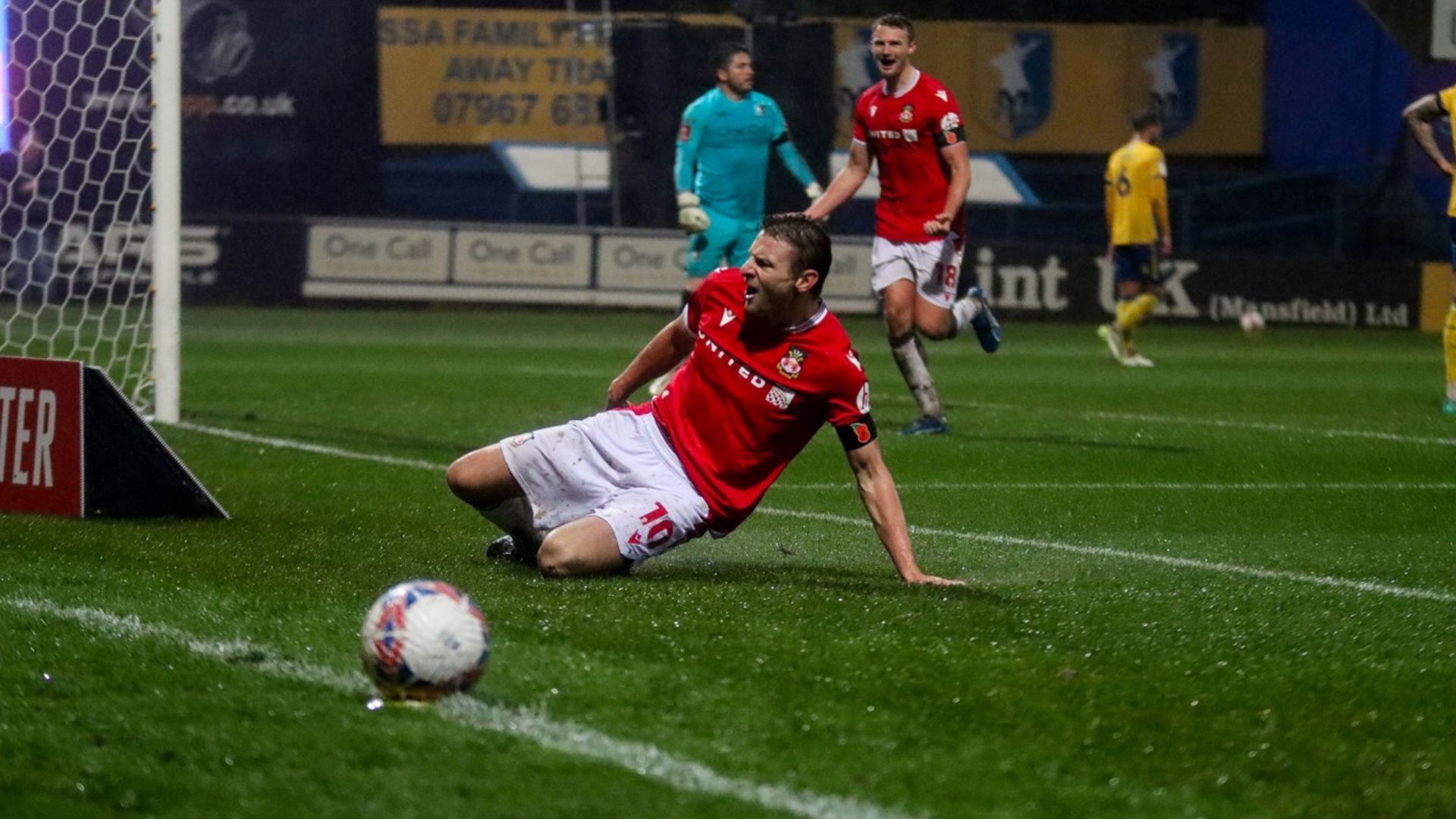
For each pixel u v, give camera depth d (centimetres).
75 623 1094
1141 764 838
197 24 5938
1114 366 4219
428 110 6078
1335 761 855
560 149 6138
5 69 2491
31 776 792
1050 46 6366
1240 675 1023
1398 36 6394
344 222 5750
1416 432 2650
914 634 1103
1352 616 1206
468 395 3106
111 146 5259
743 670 991
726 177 3061
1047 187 6438
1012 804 770
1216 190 6500
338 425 2553
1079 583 1320
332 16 5994
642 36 6066
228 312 5531
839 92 6112
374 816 740
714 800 759
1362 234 6519
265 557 1377
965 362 4328
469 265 5781
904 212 2392
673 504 1295
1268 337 5591
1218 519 1712
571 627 1091
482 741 838
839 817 741
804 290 1245
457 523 1606
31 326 4650
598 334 5047
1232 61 6456
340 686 943
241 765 805
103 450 1570
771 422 1288
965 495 1870
